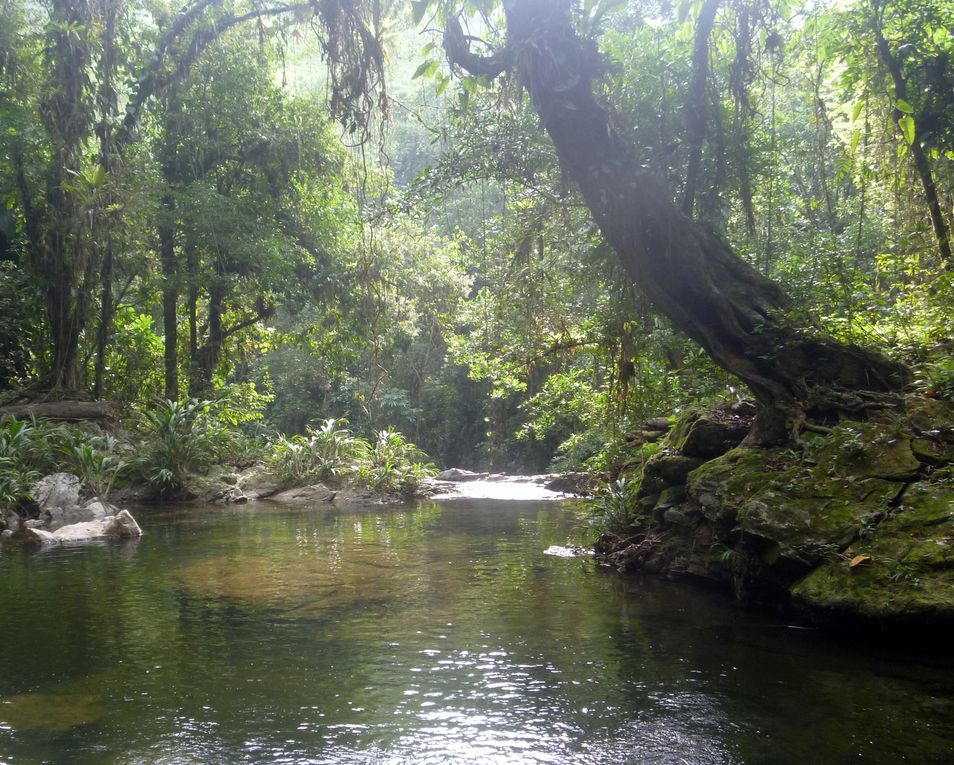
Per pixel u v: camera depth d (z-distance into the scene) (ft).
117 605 22.35
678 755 12.08
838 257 29.68
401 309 82.12
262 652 17.65
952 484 19.44
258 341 87.86
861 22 33.01
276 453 64.23
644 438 34.94
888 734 12.75
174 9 65.82
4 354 64.34
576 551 31.73
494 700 14.51
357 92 30.37
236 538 36.29
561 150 26.48
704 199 31.32
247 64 69.97
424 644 18.21
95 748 12.39
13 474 45.52
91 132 62.03
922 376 24.25
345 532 38.40
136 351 73.05
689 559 25.36
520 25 25.35
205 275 67.62
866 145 35.06
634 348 37.99
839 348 25.49
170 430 57.98
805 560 19.48
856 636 18.31
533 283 38.04
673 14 30.96
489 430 117.50
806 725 13.17
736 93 28.76
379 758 12.05
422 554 31.24
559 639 18.56
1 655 17.44
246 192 73.61
